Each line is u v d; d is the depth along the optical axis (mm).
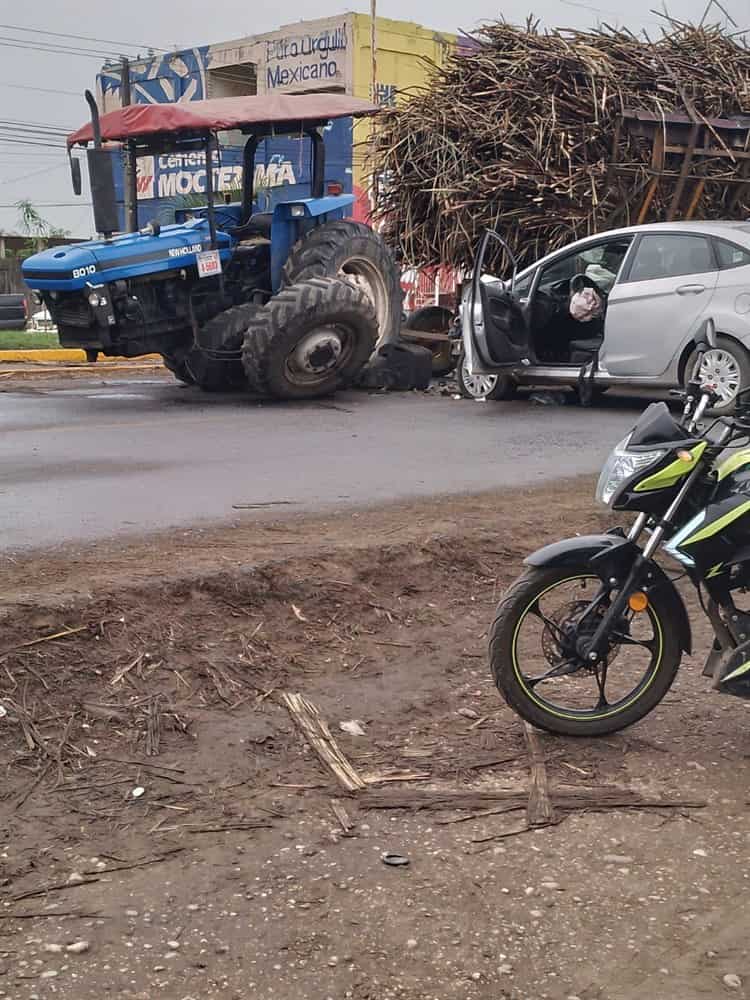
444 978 2807
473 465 8164
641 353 10508
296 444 8969
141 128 11422
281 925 3020
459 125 12914
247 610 5082
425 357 12867
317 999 2719
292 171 26125
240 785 3838
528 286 11312
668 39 14250
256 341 11203
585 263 11586
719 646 4051
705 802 3746
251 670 4688
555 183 12477
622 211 13055
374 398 12188
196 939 2955
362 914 3076
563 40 13508
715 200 13836
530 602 4086
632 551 4059
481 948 2930
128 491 7047
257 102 11867
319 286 11234
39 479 7414
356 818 3627
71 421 10266
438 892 3191
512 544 6164
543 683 4742
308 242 12070
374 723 4355
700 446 3826
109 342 11344
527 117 12719
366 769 3971
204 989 2750
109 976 2793
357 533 6066
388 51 35531
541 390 12219
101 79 43719
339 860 3363
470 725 4367
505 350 11078
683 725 4359
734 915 3098
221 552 5578
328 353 11562
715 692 4676
